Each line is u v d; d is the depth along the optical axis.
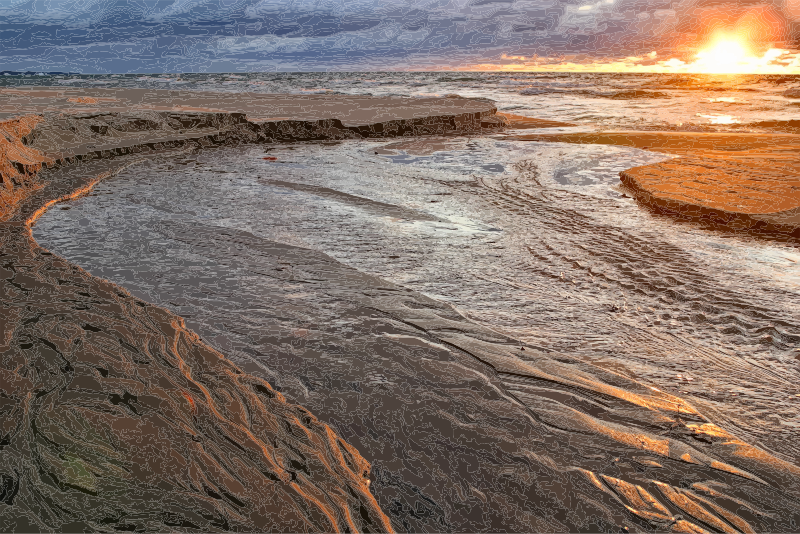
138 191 9.52
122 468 2.40
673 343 4.25
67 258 5.88
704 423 3.22
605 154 14.40
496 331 4.37
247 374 3.49
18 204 8.08
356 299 4.90
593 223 7.76
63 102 19.62
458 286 5.36
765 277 5.61
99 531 2.04
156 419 2.80
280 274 5.51
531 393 3.47
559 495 2.60
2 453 2.44
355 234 7.08
